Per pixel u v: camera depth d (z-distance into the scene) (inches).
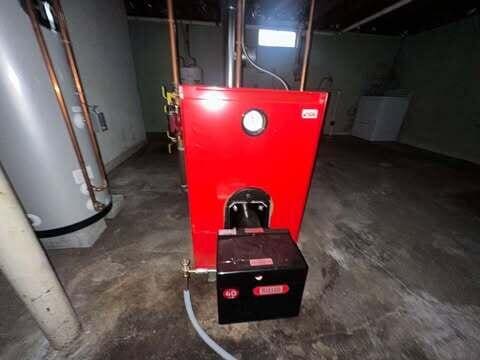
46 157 40.8
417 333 35.4
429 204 79.2
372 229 63.6
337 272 47.3
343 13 141.2
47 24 39.9
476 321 37.7
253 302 28.4
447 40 144.1
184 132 28.9
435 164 124.5
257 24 156.4
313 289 42.8
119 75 118.0
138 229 59.1
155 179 93.6
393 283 45.0
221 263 25.8
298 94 28.6
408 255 53.4
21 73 35.7
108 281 42.4
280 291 27.6
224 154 30.7
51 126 40.5
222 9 35.8
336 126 203.0
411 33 169.8
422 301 41.1
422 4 122.8
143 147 144.3
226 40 36.4
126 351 31.3
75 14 80.7
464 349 33.4
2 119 36.2
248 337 33.7
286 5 126.4
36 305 26.5
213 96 27.2
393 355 32.3
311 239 58.2
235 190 33.7
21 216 22.8
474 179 103.0
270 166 32.4
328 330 35.2
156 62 162.6
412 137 169.6
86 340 32.3
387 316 37.9
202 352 31.6
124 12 129.1
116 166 108.1
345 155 139.2
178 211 68.7
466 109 133.4
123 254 49.6
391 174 108.0
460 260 52.2
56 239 48.9
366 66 186.7
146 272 44.8
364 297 41.5
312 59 180.7
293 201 36.2
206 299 39.4
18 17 34.6
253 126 29.2
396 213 72.7
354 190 89.4
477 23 126.9
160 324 35.0
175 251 51.1
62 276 43.2
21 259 23.5
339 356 31.9
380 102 168.9
